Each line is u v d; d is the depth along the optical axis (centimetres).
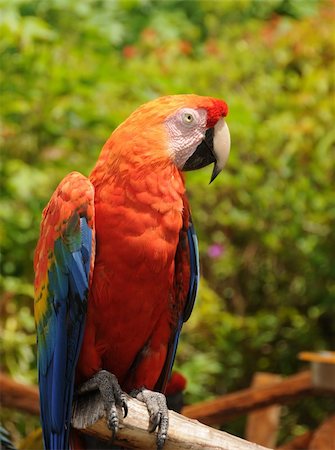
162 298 303
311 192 676
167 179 298
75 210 296
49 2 719
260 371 690
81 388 297
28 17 679
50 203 310
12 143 615
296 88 715
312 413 666
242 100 688
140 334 306
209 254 677
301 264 703
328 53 729
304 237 685
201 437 272
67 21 716
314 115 689
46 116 613
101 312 299
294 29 743
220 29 830
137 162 295
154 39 768
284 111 702
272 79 714
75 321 299
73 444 310
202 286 657
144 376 315
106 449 314
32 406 451
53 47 653
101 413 282
